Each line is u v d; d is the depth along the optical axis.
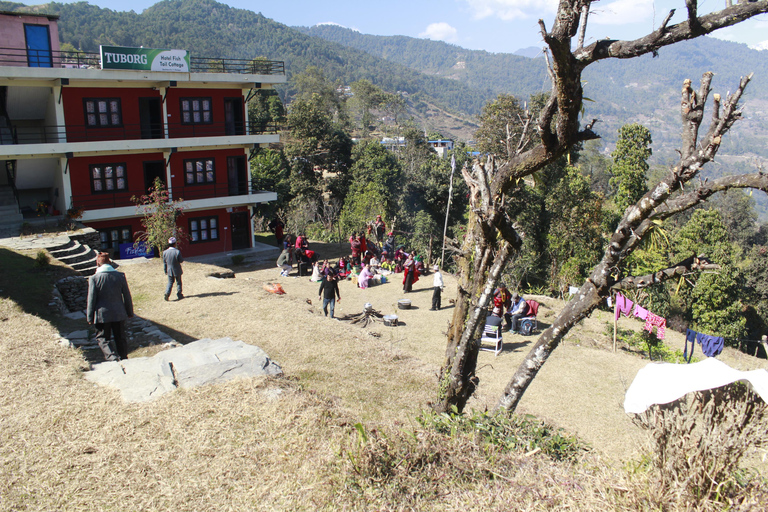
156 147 23.55
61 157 21.84
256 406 7.07
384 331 16.27
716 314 35.03
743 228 69.69
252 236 28.70
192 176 26.06
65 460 5.41
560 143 5.80
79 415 6.42
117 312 9.41
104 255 9.48
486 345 15.52
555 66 4.99
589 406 11.85
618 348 17.50
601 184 93.75
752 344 35.12
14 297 12.73
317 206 52.06
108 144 22.22
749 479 4.38
